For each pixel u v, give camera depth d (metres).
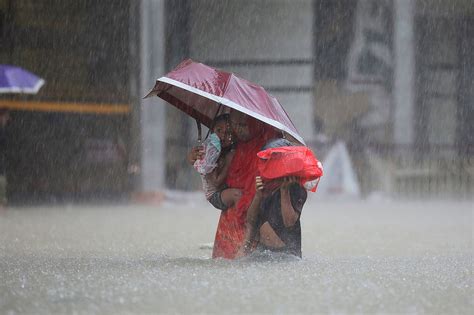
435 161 76.56
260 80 78.06
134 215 49.72
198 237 34.66
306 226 41.69
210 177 24.03
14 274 21.41
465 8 83.12
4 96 70.19
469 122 83.75
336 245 31.78
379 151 75.81
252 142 23.89
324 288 18.67
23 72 51.00
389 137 77.44
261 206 23.16
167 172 75.00
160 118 64.88
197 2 77.44
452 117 83.75
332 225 42.34
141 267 22.53
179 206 59.88
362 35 77.94
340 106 77.94
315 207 59.25
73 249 29.31
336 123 78.00
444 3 82.75
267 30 77.88
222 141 23.84
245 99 23.11
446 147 81.50
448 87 84.00
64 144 72.62
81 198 69.12
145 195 64.44
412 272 21.92
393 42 77.44
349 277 20.53
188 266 22.55
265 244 23.52
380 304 16.84
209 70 23.66
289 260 23.42
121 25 73.50
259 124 23.84
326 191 70.94
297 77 77.94
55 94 72.69
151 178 64.69
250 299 17.22
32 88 50.47
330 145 75.69
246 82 23.73
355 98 77.94
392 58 77.62
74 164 72.69
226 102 22.78
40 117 72.00
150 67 64.31
